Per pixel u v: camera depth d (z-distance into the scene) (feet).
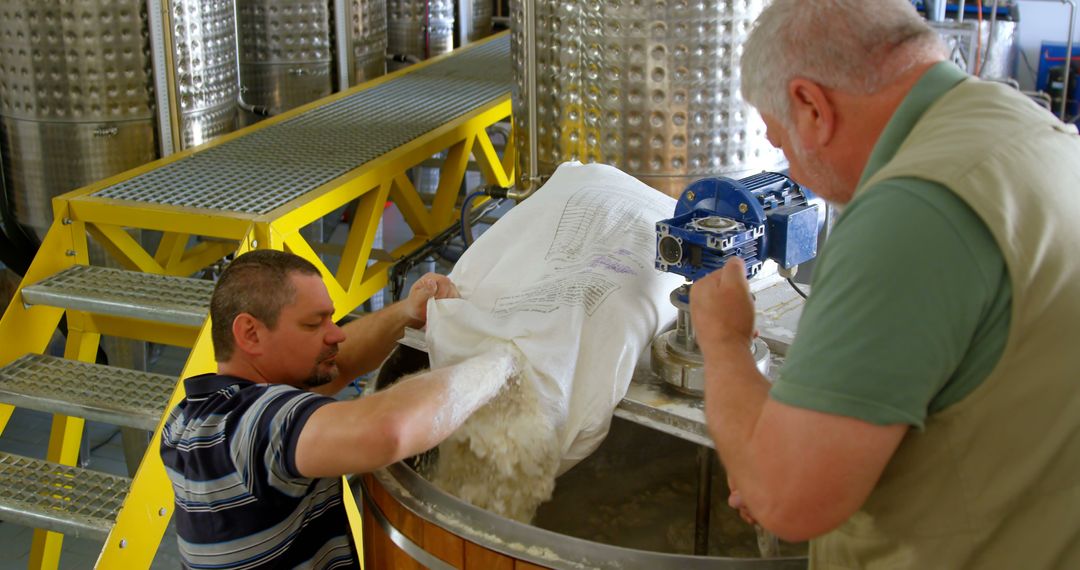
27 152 13.10
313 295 6.22
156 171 10.94
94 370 9.04
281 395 5.65
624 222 7.05
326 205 10.09
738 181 6.16
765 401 4.16
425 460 6.82
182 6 12.91
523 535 5.26
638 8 8.96
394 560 6.01
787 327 7.04
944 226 3.54
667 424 6.08
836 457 3.62
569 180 7.52
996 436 3.79
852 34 3.97
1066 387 3.72
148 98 13.02
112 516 7.80
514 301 6.57
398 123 12.96
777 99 4.18
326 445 5.32
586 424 6.12
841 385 3.59
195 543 5.83
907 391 3.55
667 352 6.46
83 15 12.39
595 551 5.10
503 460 5.95
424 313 6.98
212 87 13.64
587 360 6.25
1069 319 3.68
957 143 3.73
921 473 3.94
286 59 16.57
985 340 3.68
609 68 9.25
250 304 6.07
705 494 6.50
